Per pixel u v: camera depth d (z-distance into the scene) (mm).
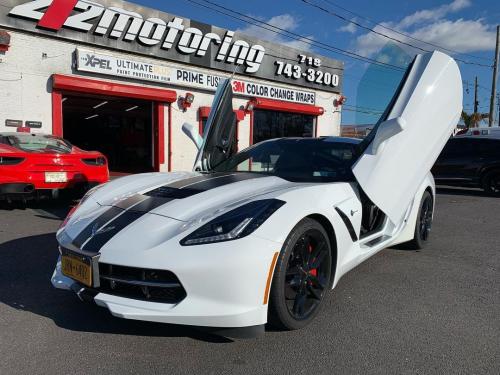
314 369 2115
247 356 2234
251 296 2178
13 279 3348
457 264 3990
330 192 2814
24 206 6723
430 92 3271
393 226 3744
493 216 6875
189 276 2113
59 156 6312
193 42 13078
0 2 9625
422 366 2156
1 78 9859
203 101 13789
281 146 3752
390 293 3195
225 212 2344
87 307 2836
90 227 2527
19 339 2383
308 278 2574
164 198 2730
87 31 10984
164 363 2154
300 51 16500
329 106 18219
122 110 16875
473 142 10477
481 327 2627
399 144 3172
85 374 2049
